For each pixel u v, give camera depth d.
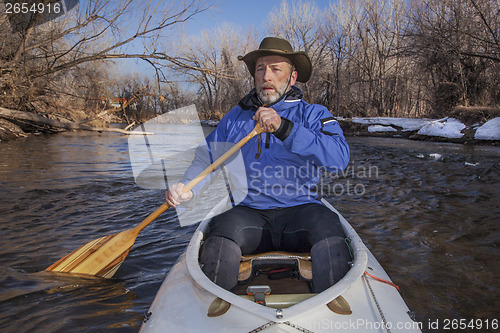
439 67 15.37
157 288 2.30
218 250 1.71
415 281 2.44
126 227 3.48
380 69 21.52
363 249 1.76
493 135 11.34
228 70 9.61
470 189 5.19
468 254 2.89
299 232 1.85
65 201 4.35
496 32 13.20
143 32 8.49
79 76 10.73
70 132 14.95
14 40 9.13
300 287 1.80
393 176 6.24
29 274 2.45
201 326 1.30
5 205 4.11
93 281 2.38
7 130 11.21
